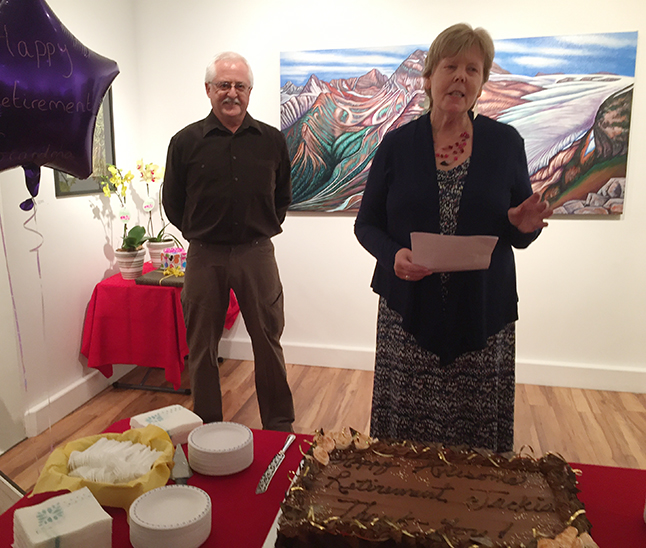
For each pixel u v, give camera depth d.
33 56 1.28
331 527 0.81
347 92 3.30
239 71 2.18
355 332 3.59
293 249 3.57
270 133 2.34
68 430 2.74
